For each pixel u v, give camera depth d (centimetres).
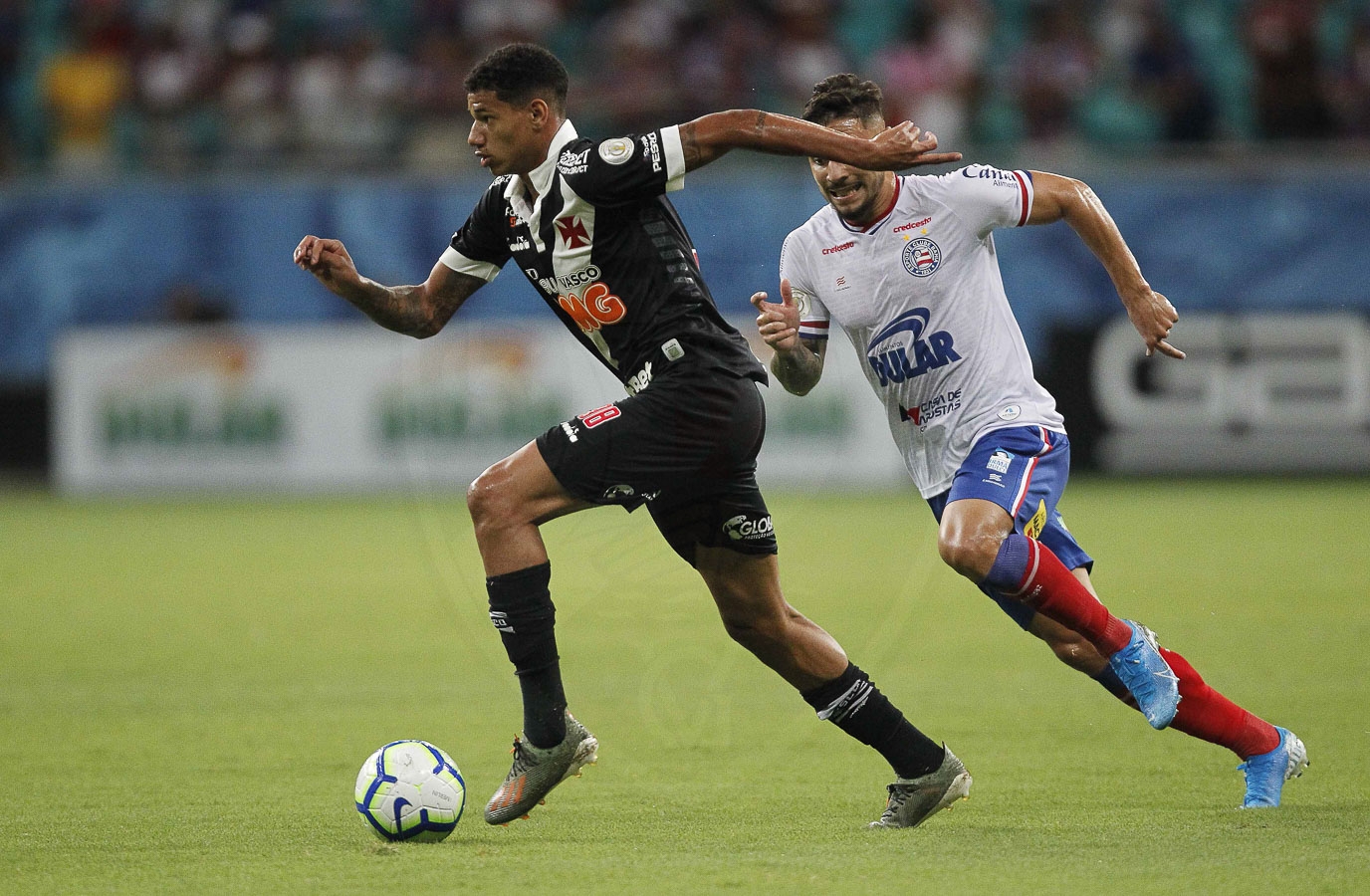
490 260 1605
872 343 1619
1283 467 5444
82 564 3953
